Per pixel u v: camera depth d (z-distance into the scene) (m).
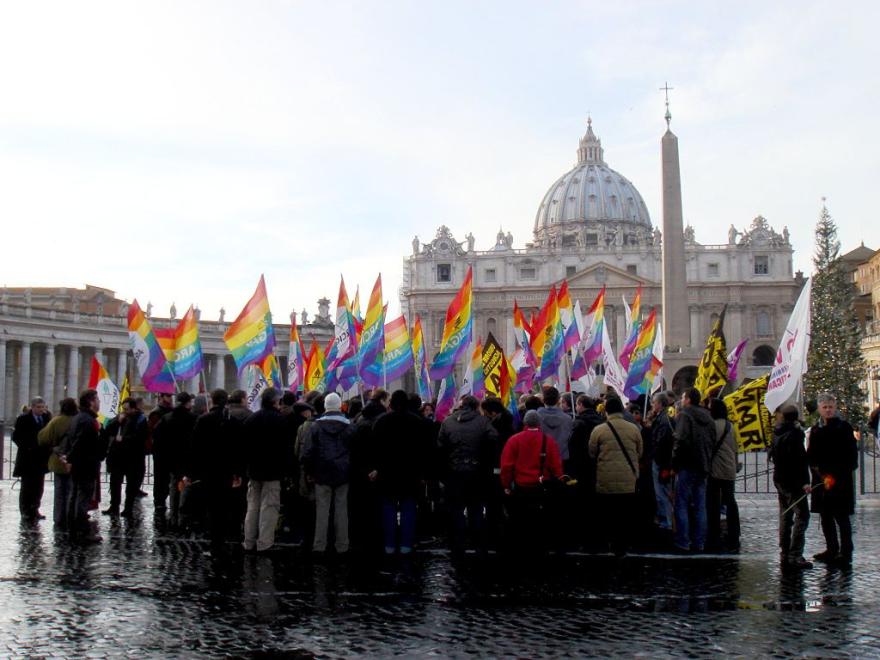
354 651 9.08
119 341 79.94
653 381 31.64
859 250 116.94
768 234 126.81
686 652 9.01
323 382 28.56
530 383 28.61
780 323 126.38
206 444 15.29
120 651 9.09
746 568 13.42
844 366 66.38
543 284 128.62
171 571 13.09
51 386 73.00
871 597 11.39
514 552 14.26
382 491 14.65
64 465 17.17
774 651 9.05
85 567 13.35
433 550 15.23
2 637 9.56
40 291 96.00
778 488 13.96
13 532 16.83
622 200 176.50
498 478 16.19
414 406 15.36
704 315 127.50
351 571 13.18
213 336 87.69
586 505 15.58
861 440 24.14
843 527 13.69
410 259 133.88
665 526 17.81
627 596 11.49
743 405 18.14
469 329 22.33
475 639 9.48
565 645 9.27
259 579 12.56
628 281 125.00
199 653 9.03
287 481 16.33
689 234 128.50
